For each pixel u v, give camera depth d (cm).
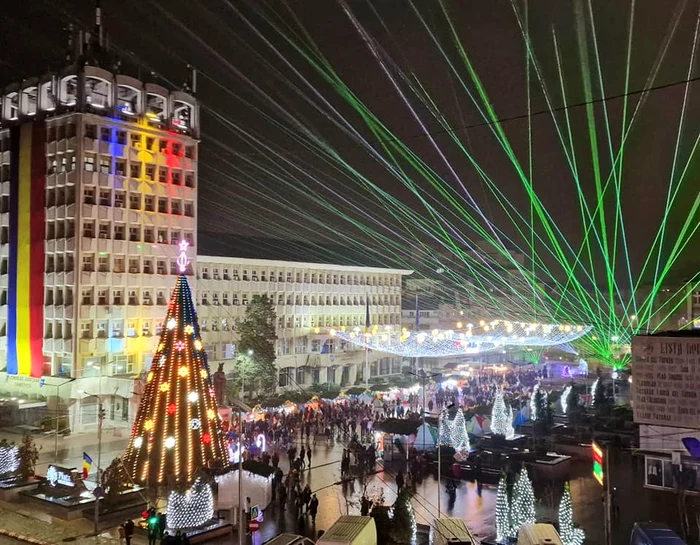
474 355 9856
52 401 5566
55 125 5969
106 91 6022
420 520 3053
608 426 4834
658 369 1795
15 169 6191
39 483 3494
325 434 4922
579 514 3114
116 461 3294
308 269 8594
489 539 2767
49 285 5944
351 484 3672
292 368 8175
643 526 2323
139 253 6172
